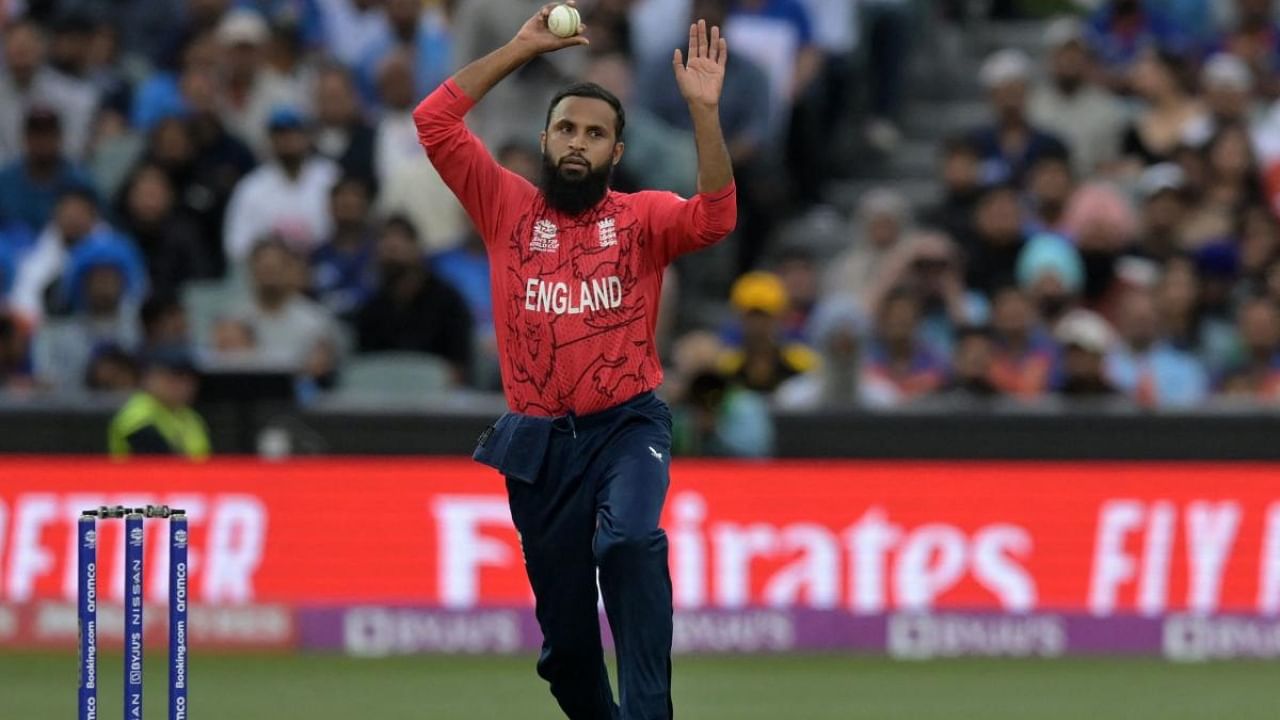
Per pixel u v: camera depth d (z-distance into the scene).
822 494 46.59
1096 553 46.44
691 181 56.81
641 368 25.83
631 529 24.95
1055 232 54.94
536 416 25.84
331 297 55.00
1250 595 46.16
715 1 59.44
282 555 46.56
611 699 27.22
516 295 25.78
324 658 45.53
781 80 60.19
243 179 57.59
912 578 46.34
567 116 25.64
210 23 62.31
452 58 59.50
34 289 54.84
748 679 42.44
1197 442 46.47
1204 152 56.41
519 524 26.17
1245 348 50.47
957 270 54.62
